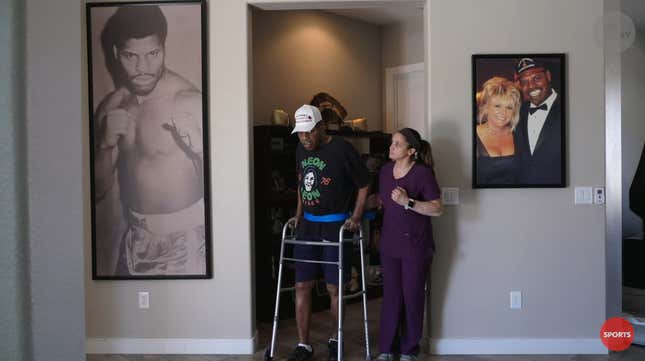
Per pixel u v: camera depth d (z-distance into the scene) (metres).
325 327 4.05
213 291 3.44
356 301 4.82
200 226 3.41
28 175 0.74
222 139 3.41
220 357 3.38
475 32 3.35
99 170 3.42
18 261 0.73
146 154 3.41
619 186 3.42
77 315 0.86
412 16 5.30
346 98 5.36
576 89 3.36
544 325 3.39
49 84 0.79
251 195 3.48
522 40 3.35
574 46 3.35
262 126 4.23
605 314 3.37
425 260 3.14
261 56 4.61
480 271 3.38
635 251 3.44
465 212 3.38
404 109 5.58
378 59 5.67
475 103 3.34
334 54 5.23
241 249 3.43
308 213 3.23
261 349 3.54
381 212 5.09
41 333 0.77
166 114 3.40
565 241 3.37
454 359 3.30
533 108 3.34
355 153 3.15
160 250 3.43
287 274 4.36
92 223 3.42
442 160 3.38
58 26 0.81
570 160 3.37
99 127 3.41
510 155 3.34
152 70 3.39
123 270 3.43
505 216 3.37
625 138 3.43
